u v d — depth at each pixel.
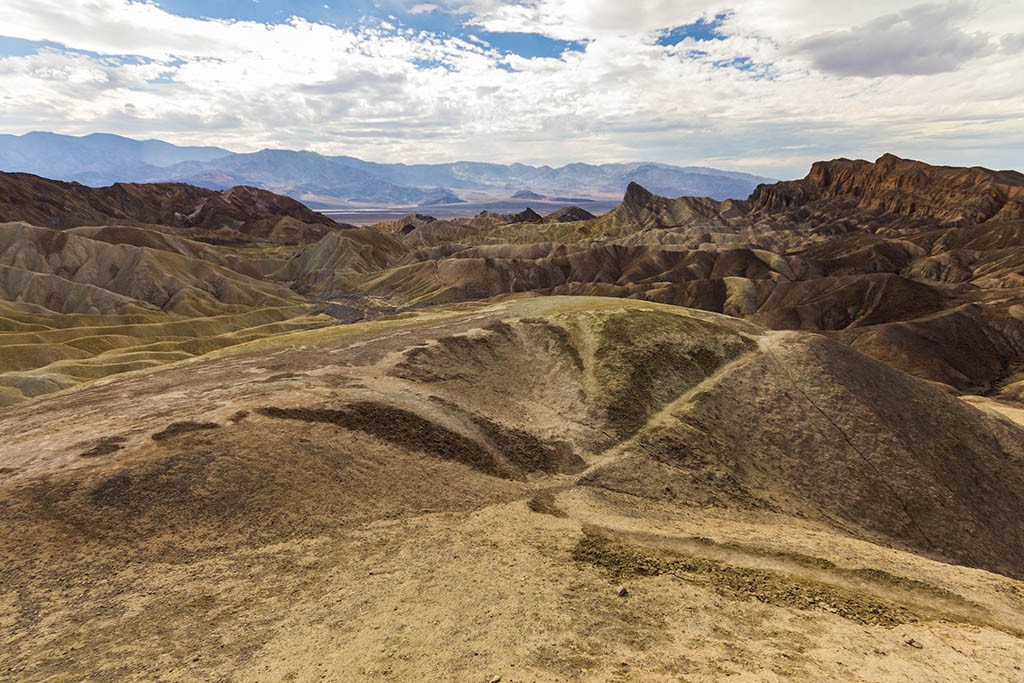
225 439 32.16
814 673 15.54
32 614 18.75
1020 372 136.75
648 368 54.16
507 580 22.47
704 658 16.59
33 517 23.52
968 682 15.81
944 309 167.62
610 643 17.70
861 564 28.27
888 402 52.44
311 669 16.03
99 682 15.52
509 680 15.24
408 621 19.03
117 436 32.59
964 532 40.28
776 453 44.97
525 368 56.59
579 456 41.53
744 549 28.59
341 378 47.91
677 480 39.28
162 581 21.06
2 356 109.81
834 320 179.88
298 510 27.09
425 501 30.80
